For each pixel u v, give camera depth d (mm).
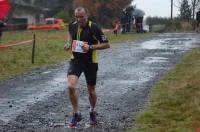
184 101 11055
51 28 49125
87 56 9312
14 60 20609
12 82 15070
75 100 9289
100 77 15766
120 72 16938
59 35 38594
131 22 44031
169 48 25562
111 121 9789
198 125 8984
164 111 10242
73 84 9180
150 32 44969
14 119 10055
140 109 10867
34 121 9883
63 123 9711
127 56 21953
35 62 20359
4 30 42344
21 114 10531
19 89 13789
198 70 16141
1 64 19344
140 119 9672
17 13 59219
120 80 15188
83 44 9172
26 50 24625
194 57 20359
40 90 13617
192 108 10266
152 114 9977
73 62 9391
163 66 18422
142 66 18484
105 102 11719
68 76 9312
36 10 62156
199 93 11797
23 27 49469
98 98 12227
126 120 9875
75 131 9055
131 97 12336
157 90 13008
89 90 9562
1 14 31922
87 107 11227
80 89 13625
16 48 25438
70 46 9398
